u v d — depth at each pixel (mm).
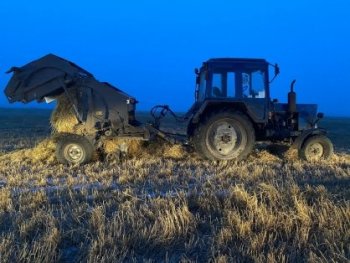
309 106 11898
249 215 5684
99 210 6016
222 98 11180
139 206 6426
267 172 9477
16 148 14719
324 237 5086
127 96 11484
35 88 11164
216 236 5172
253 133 11078
